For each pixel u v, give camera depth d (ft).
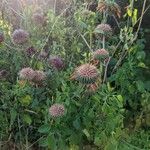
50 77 2.01
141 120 2.24
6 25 2.27
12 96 1.97
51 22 2.27
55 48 2.20
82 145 2.05
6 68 2.13
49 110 1.84
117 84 2.26
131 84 2.30
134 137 2.15
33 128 2.06
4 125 2.01
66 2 2.54
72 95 1.98
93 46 2.34
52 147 1.90
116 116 1.97
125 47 2.15
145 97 2.24
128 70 2.23
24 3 2.39
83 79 1.80
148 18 2.59
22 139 2.06
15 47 2.12
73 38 2.37
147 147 2.10
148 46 2.57
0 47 2.05
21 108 2.00
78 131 2.00
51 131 1.91
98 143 1.96
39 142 2.01
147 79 2.41
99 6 2.18
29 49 2.07
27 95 1.93
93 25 2.35
